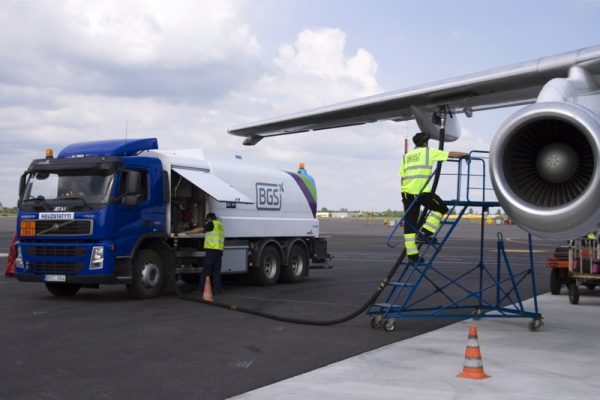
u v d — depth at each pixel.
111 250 11.16
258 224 14.59
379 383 5.86
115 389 5.66
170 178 12.57
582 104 6.30
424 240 9.10
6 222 76.19
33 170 11.97
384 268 20.34
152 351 7.24
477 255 26.61
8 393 5.51
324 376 6.11
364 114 9.66
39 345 7.54
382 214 176.50
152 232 12.09
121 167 11.48
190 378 6.04
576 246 12.15
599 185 5.50
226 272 13.61
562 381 5.99
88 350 7.27
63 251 11.44
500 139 6.10
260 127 11.02
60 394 5.49
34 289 13.89
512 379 6.04
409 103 8.82
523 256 25.97
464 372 6.09
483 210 9.74
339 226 80.00
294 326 9.02
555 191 6.02
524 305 11.81
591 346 7.76
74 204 11.39
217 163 14.00
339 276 17.62
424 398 5.38
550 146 5.93
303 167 17.20
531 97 8.29
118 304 11.36
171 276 12.51
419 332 8.64
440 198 8.79
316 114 9.84
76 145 12.66
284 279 15.66
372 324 8.91
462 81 7.80
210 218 12.65
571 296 12.07
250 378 6.05
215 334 8.33
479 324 9.45
